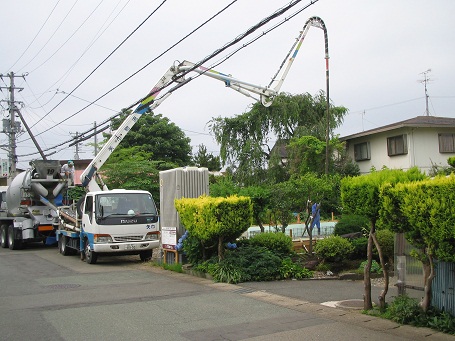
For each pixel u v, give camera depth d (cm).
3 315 830
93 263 1591
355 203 768
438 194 593
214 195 1661
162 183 1516
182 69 1936
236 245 1282
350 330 680
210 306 868
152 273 1333
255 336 666
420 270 748
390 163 2772
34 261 1709
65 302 934
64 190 2239
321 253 1238
